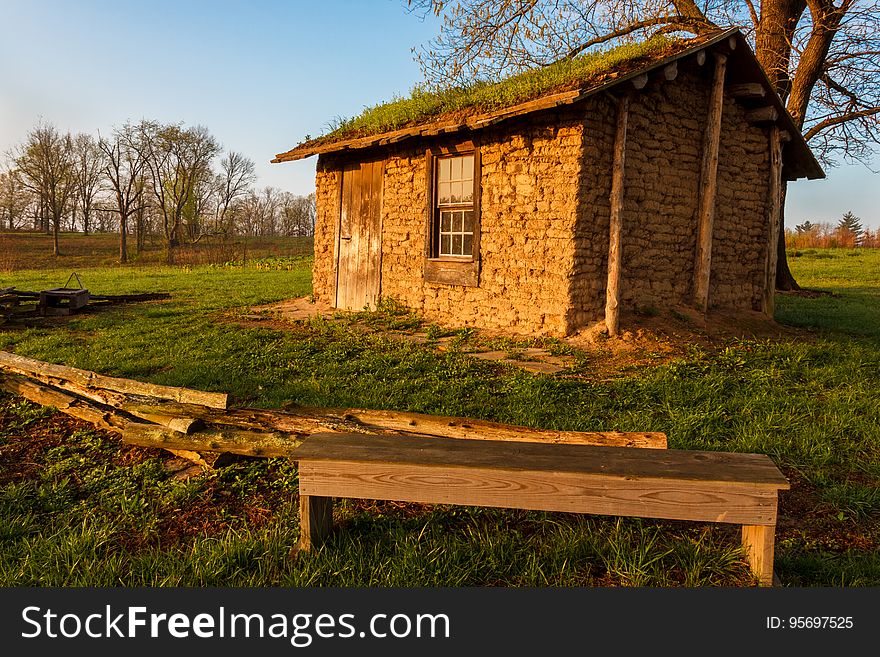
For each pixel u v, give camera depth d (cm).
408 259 1090
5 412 566
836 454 454
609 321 835
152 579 294
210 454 434
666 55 835
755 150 1046
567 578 289
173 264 4800
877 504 372
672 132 921
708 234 951
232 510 378
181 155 5975
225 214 6831
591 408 559
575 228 826
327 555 307
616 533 321
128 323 1104
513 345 831
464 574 291
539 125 863
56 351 849
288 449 414
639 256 898
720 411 540
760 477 266
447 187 1020
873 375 666
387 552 318
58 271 3559
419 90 1209
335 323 1062
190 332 995
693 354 754
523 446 317
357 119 1244
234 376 686
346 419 449
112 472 432
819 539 335
